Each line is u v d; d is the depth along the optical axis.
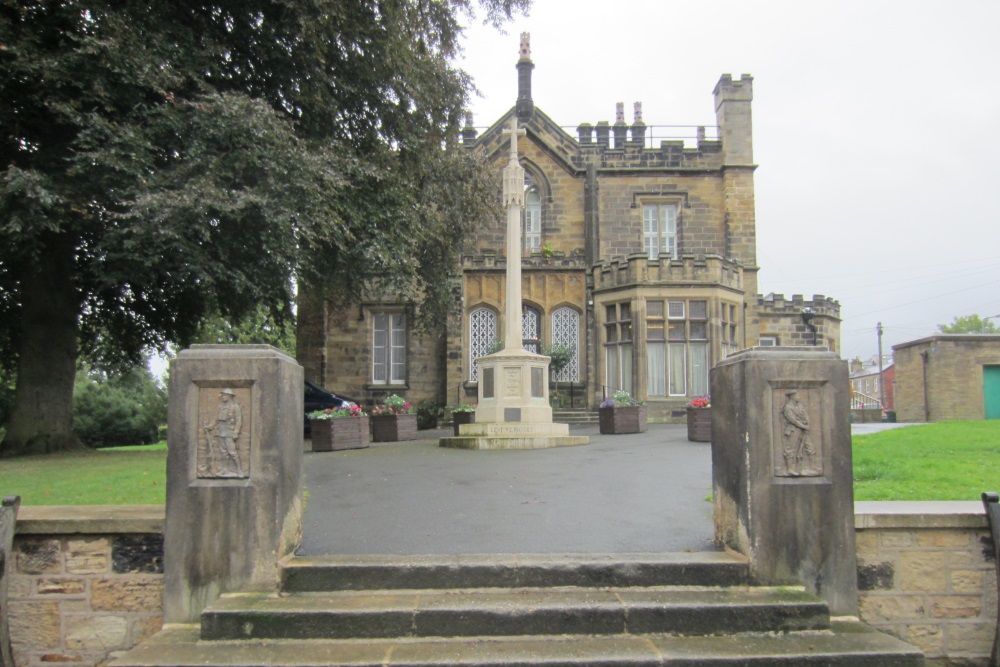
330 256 18.12
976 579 6.27
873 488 8.64
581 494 9.64
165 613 5.87
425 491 10.16
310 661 5.01
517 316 17.61
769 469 6.07
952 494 8.24
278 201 14.09
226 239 14.67
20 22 13.59
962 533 6.30
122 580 6.21
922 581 6.26
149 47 13.86
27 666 6.17
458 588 5.94
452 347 29.02
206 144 13.88
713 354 26.97
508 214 17.78
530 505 8.92
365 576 5.95
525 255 31.64
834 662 5.09
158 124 13.70
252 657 5.09
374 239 16.94
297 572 5.93
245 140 13.99
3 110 13.48
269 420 6.02
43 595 6.21
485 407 17.52
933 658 6.23
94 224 14.70
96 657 6.16
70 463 12.98
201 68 14.59
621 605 5.52
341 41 16.84
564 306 29.91
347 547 6.87
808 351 6.23
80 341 21.56
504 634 5.44
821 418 6.12
